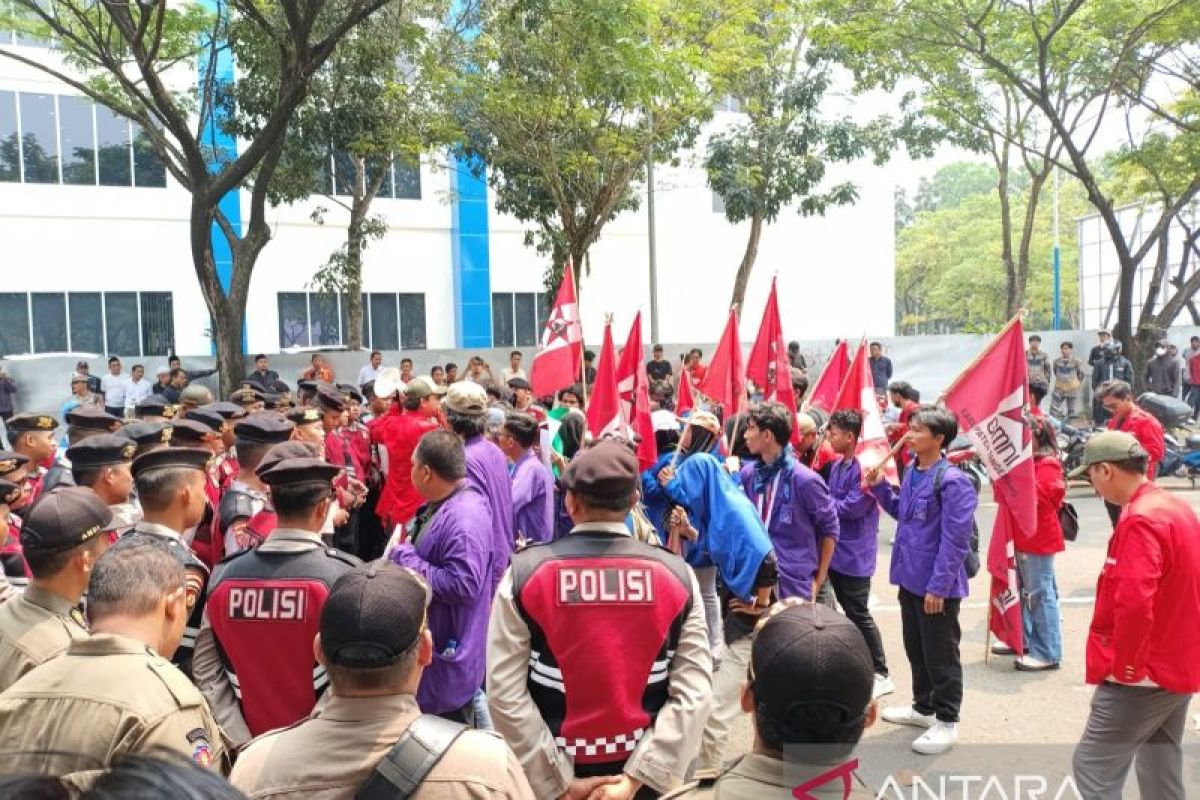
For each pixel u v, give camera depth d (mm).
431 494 4328
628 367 8375
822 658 2023
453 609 4180
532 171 19188
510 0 16688
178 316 24906
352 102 17688
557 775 3004
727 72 18062
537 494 6102
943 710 5305
